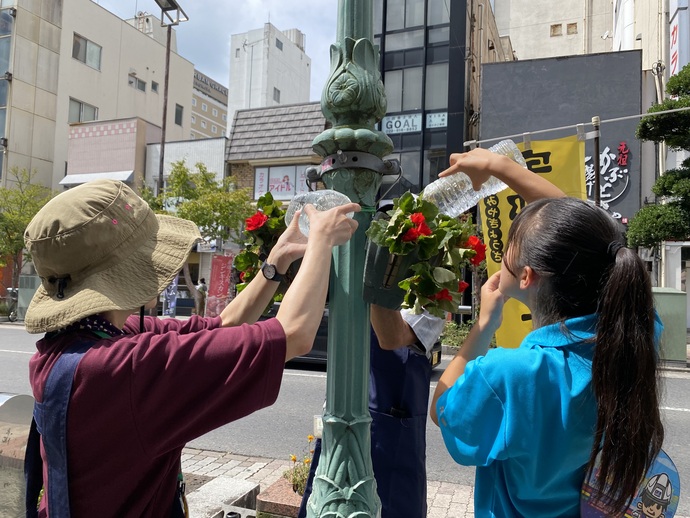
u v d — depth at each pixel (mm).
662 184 8383
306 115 19078
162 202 16109
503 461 1105
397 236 1372
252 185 19328
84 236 1035
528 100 13742
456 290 1428
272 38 36281
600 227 1084
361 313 1551
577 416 1036
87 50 23641
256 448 4590
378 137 1559
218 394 957
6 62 20875
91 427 962
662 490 1098
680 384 7336
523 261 1143
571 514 1074
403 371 2000
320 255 1133
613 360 970
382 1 16297
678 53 11664
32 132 21438
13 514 1373
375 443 2000
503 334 3309
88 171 20766
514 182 1414
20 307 16953
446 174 1546
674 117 7742
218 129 53250
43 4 21734
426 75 15797
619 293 991
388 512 1952
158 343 981
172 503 1114
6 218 17266
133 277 1074
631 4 18188
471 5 16062
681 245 13508
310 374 7773
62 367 990
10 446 1382
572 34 26125
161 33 32219
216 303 13164
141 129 20453
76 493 982
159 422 962
